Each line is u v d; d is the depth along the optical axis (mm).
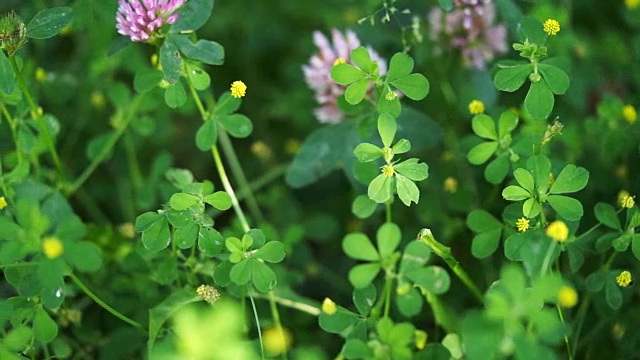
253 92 671
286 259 582
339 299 580
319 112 562
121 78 654
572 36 602
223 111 517
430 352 487
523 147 512
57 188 557
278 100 651
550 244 476
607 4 657
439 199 574
